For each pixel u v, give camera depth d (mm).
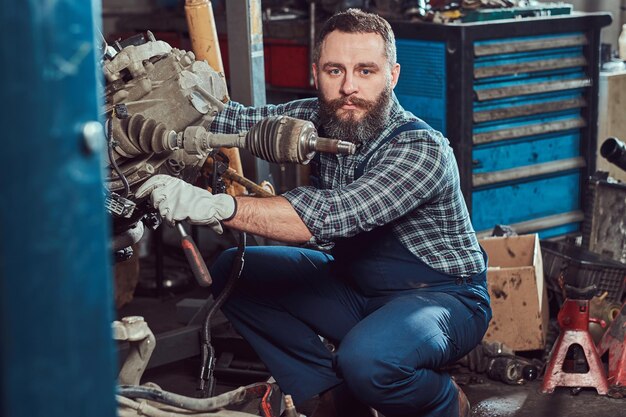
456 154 4238
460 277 2598
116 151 2135
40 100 1098
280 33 4773
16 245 1103
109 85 2166
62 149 1128
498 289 3455
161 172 2223
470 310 2574
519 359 3318
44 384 1139
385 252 2582
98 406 1196
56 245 1130
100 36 2135
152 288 4422
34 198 1107
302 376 2674
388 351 2334
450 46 4129
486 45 4188
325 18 4668
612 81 4699
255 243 3391
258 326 2695
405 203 2326
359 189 2279
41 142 1105
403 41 4348
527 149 4492
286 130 2043
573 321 3244
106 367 1204
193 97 2180
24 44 1079
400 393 2369
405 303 2480
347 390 2818
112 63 2150
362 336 2373
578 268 3713
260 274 2680
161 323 4070
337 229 2225
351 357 2344
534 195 4578
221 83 2309
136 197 2068
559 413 3066
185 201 2033
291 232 2180
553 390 3211
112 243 2340
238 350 3312
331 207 2225
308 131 2047
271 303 2682
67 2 1117
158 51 2215
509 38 4258
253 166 3465
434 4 4527
